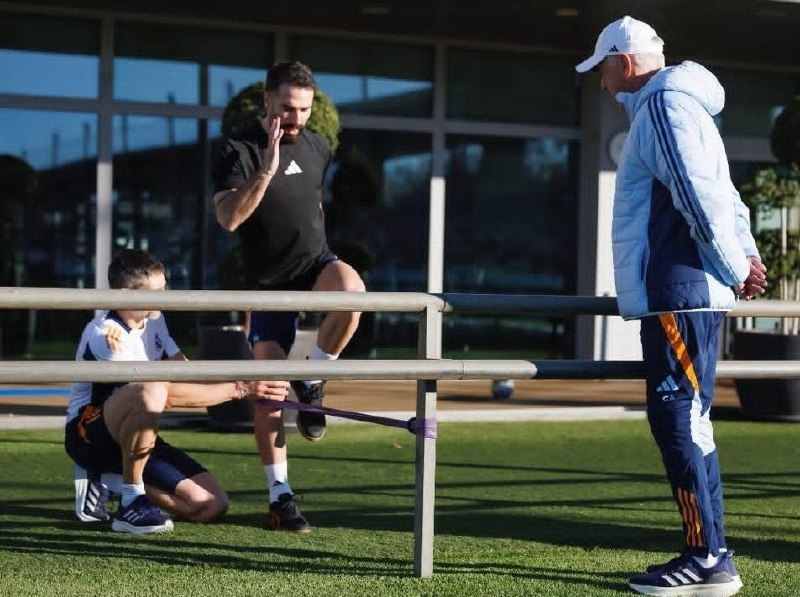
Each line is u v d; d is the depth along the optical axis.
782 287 15.56
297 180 7.37
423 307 5.90
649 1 14.89
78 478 7.63
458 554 6.71
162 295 5.43
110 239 16.55
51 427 12.25
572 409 13.77
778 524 7.86
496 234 18.34
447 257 18.11
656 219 5.84
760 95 19.20
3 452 10.56
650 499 8.72
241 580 5.99
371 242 17.66
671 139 5.66
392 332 17.92
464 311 6.00
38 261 16.34
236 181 7.15
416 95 17.80
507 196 18.38
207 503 7.60
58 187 16.38
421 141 17.88
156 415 7.23
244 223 7.47
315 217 7.51
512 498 8.70
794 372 6.22
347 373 5.68
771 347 13.66
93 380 5.29
